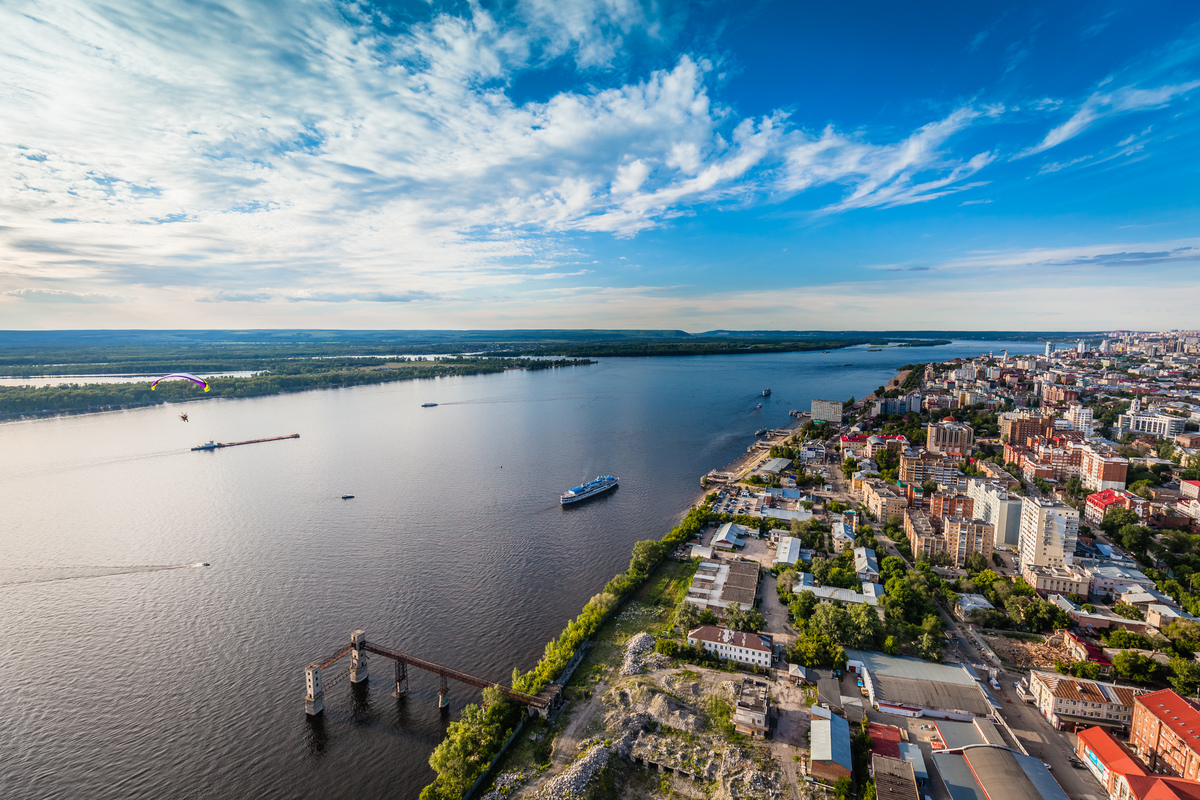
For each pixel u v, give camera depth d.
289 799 179.50
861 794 169.50
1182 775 165.25
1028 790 161.62
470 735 185.75
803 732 195.12
